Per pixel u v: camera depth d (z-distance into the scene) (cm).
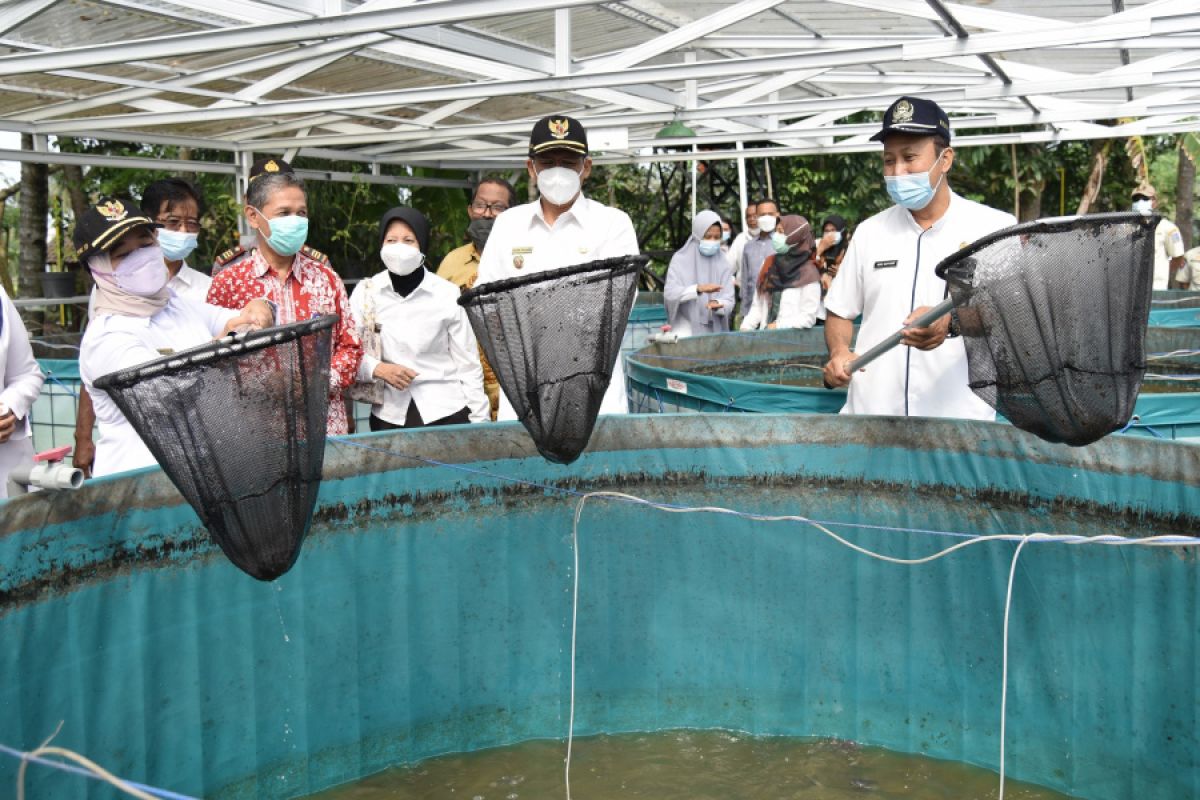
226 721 353
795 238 1010
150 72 717
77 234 337
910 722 399
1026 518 367
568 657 420
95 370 343
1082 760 360
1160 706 340
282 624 366
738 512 412
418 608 397
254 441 258
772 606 414
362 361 474
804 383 789
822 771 387
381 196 1430
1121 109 953
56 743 301
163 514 329
